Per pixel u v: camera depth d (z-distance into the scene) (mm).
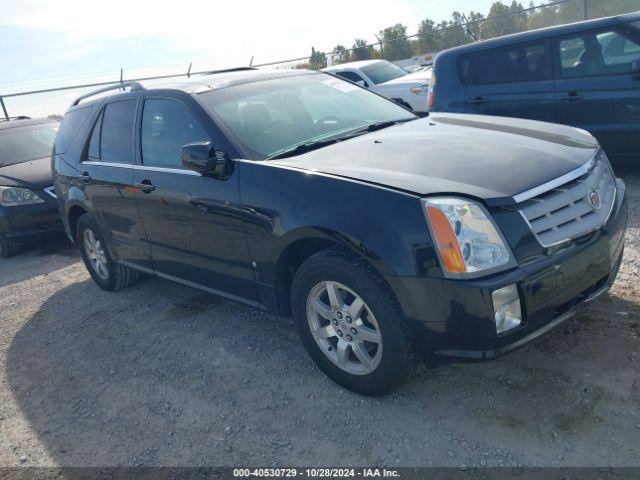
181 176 3904
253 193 3375
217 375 3721
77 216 5566
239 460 2920
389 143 3564
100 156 4910
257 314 4504
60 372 4168
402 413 3039
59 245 7938
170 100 4176
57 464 3150
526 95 6738
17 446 3377
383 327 2879
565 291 2795
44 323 5125
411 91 11938
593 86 6242
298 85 4469
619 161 6312
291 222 3137
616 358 3139
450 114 4430
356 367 3158
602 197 3123
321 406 3217
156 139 4258
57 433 3441
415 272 2680
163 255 4383
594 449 2578
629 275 4055
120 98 4781
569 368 3129
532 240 2695
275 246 3287
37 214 7352
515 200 2703
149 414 3449
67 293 5824
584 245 2867
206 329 4391
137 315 4883
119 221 4750
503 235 2646
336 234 2916
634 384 2924
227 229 3607
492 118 4133
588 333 3398
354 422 3041
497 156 3131
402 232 2711
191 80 4441
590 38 6266
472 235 2617
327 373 3346
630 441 2584
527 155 3135
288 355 3809
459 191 2717
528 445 2668
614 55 6133
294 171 3240
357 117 4254
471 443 2744
